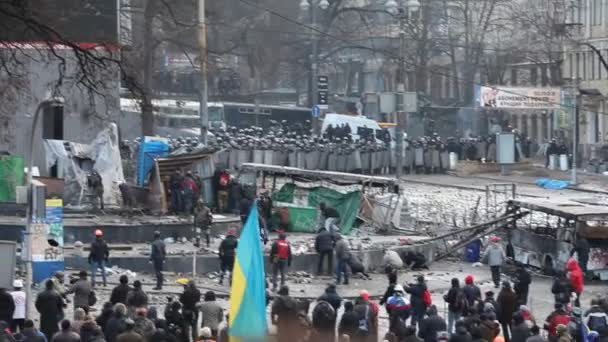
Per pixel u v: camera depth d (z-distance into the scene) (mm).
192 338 67562
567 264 88688
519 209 108750
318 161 167250
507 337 73625
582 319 66000
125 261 93562
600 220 98062
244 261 43062
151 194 109562
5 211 101938
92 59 101500
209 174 114562
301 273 96000
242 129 197000
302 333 58938
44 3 116125
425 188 161375
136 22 153500
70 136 118688
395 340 59719
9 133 112438
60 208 83438
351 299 87875
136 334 55062
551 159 190000
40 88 114688
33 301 78062
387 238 109750
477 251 106500
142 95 108938
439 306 87250
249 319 43031
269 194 114688
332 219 110000
